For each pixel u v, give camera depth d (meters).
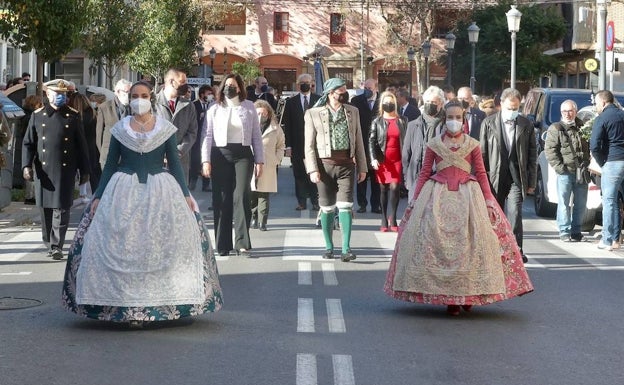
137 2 41.00
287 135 19.70
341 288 11.54
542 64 48.59
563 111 16.28
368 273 12.62
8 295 10.80
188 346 8.53
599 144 15.30
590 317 10.20
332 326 9.45
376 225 17.81
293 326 9.41
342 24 75.25
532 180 13.62
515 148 13.48
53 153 13.34
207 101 23.39
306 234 16.36
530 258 14.38
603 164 15.39
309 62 75.44
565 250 15.28
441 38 68.94
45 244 13.73
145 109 9.38
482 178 10.21
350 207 13.53
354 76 75.88
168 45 50.12
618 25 41.50
